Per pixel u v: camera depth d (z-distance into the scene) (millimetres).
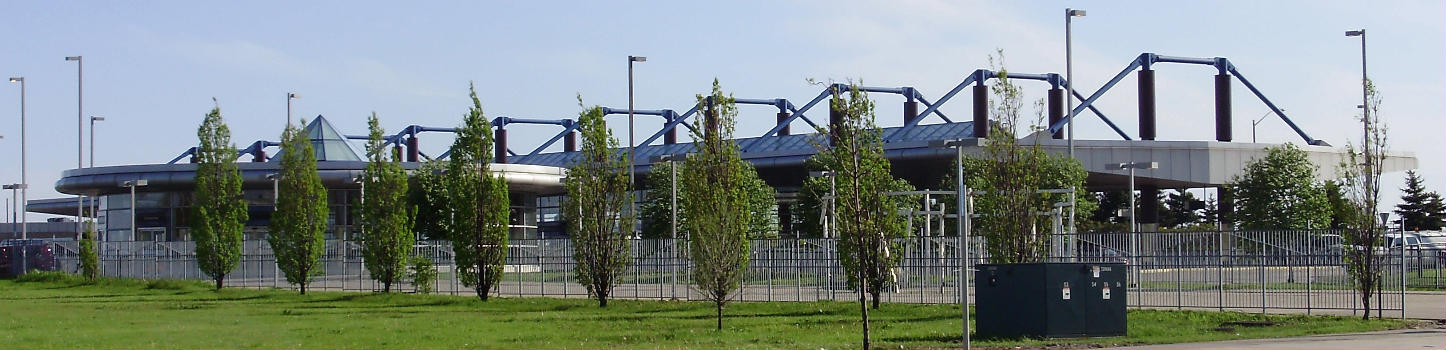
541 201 118125
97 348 28891
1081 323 29359
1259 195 79812
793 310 41062
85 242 71938
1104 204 127625
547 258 53562
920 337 30766
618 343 30312
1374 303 38219
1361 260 34531
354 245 65500
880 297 43844
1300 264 37469
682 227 76000
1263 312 36594
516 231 92688
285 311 44094
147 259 72875
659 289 49469
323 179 86312
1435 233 84250
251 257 65875
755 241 46969
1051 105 110562
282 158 58719
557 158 138250
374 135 56156
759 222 85000
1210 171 94812
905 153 92750
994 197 38906
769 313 40469
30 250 80625
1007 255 38469
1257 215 79625
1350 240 34781
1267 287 40531
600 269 46062
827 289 45031
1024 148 39500
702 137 42531
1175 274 41500
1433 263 54906
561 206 51656
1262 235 38969
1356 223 34688
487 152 51469
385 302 50000
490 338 31797
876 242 34125
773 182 107250
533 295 53406
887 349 28219
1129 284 40719
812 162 86250
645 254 50000
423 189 79062
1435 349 25578
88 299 53719
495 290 52375
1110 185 103000
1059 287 29219
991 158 39344
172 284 64000
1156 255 39031
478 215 50812
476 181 51031
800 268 45844
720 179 41750
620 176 47156
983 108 103812
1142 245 39719
